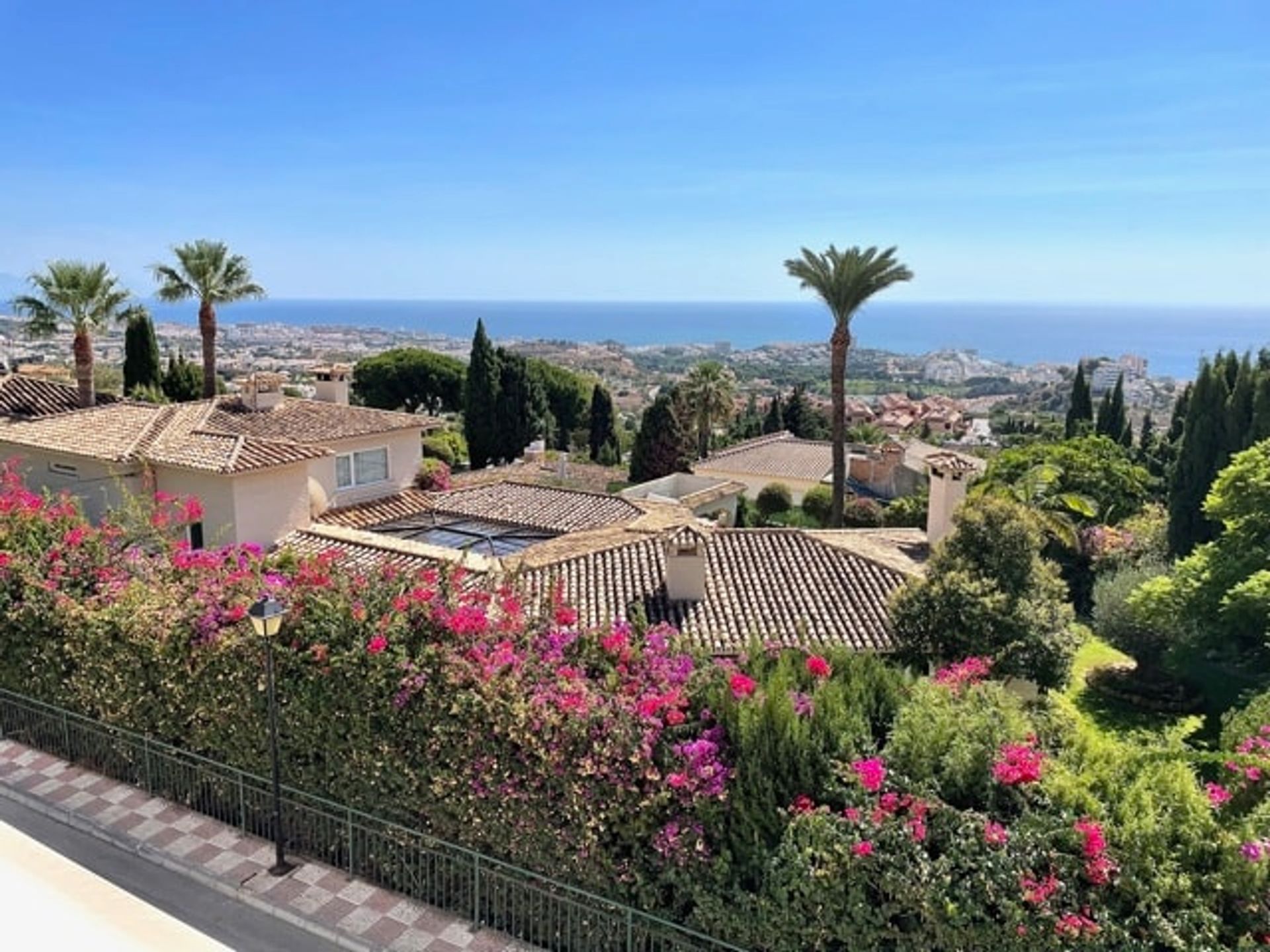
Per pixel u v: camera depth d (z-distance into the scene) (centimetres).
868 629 1513
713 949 744
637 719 803
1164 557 2883
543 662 902
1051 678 1498
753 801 730
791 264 3095
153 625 1071
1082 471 3322
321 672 946
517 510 2517
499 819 847
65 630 1164
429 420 2833
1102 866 616
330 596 996
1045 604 1560
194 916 886
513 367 5400
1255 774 673
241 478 2061
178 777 1087
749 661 912
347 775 941
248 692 994
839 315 3105
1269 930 582
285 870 952
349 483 2619
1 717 1277
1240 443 2905
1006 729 736
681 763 771
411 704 891
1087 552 2853
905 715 762
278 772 945
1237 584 1773
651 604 1595
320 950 838
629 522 2298
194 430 2272
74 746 1192
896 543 1998
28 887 791
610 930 794
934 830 673
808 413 6500
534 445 5031
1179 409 4828
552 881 825
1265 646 1850
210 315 3747
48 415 2550
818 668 866
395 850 919
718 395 5528
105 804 1089
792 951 707
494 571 1441
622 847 789
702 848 736
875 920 669
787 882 699
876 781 692
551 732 814
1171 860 619
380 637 916
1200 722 1961
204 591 1084
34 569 1231
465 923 873
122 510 1691
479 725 852
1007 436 7019
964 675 861
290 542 2089
